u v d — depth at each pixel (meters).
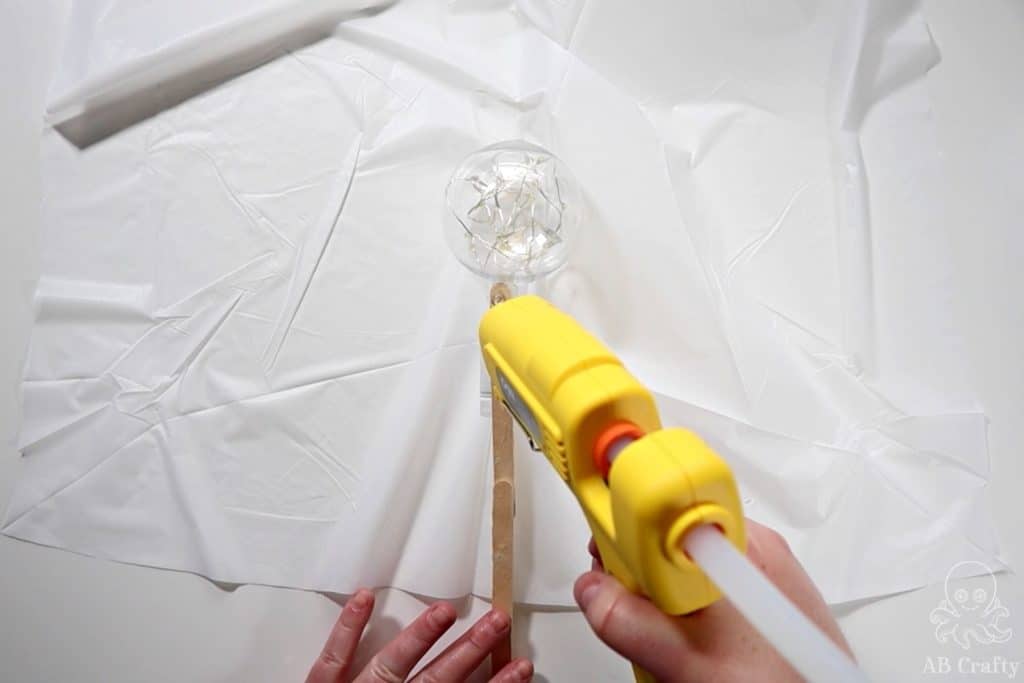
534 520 0.48
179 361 0.51
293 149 0.54
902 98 0.55
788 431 0.49
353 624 0.46
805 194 0.54
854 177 0.53
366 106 0.55
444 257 0.52
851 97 0.54
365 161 0.54
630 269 0.50
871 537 0.47
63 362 0.52
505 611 0.45
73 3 0.56
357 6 0.56
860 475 0.48
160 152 0.55
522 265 0.49
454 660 0.44
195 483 0.50
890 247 0.52
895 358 0.50
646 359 0.50
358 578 0.48
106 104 0.55
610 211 0.51
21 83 0.57
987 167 0.54
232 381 0.51
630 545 0.25
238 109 0.55
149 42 0.55
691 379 0.50
